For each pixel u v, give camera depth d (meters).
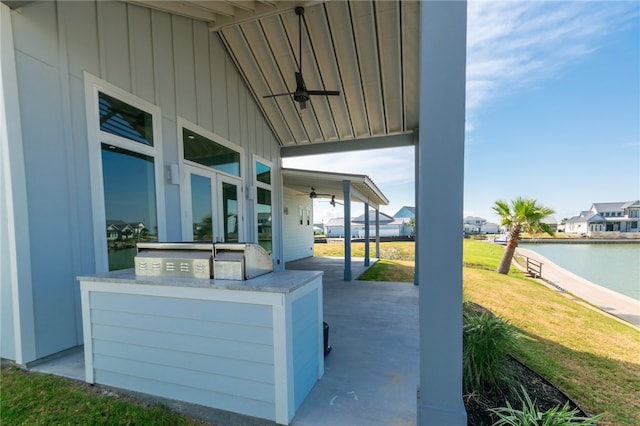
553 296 7.59
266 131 7.41
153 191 3.95
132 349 2.14
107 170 3.31
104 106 3.31
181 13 4.43
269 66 6.03
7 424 1.84
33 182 2.60
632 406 2.30
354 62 5.73
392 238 24.48
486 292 6.90
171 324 2.03
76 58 3.01
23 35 2.56
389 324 3.90
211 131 5.26
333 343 3.21
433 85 1.49
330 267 9.99
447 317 1.50
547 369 2.81
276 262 7.81
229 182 5.80
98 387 2.24
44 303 2.65
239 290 1.85
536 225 10.22
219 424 1.91
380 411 1.97
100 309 2.21
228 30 5.35
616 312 6.60
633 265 15.82
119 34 3.53
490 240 29.36
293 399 1.88
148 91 3.93
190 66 4.77
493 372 2.34
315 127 7.53
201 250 2.13
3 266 2.54
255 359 1.85
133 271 2.48
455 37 1.46
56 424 1.84
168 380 2.05
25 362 2.51
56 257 2.76
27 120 2.57
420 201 1.51
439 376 1.51
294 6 4.66
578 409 2.18
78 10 3.04
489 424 1.90
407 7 4.71
